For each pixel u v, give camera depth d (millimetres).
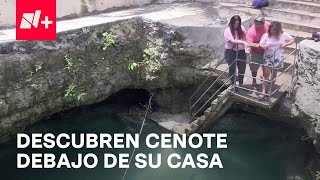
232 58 8594
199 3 11797
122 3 11000
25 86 8695
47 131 10820
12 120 8797
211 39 9781
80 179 10117
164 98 10844
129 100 11570
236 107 10508
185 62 10031
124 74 10266
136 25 10117
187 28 9539
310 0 11344
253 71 8625
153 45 10047
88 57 9516
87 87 9727
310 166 9289
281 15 11078
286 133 10211
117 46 9922
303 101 8359
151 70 10117
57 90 9242
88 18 10125
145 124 11039
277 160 10156
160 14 10492
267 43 8070
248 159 10391
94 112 11406
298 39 10070
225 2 11891
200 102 10625
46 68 8898
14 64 8414
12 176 10148
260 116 10516
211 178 10070
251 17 10578
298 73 8508
